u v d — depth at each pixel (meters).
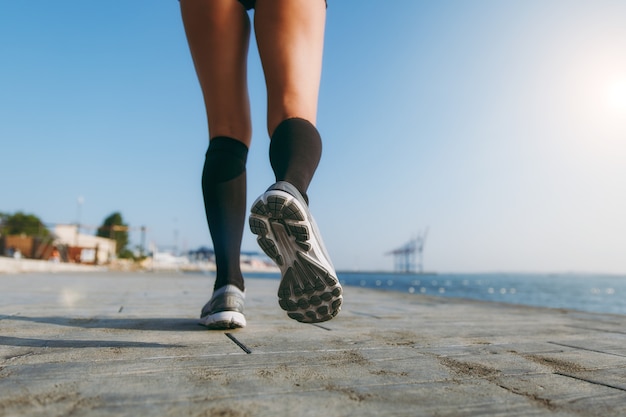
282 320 2.22
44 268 19.61
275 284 7.06
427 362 1.26
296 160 1.32
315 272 1.32
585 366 1.26
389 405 0.84
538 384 1.04
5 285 5.59
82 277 9.78
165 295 4.02
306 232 1.25
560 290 61.88
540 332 2.02
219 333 1.74
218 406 0.81
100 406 0.80
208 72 1.69
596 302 31.81
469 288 63.75
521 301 33.38
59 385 0.94
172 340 1.56
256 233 1.29
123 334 1.68
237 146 1.74
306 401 0.85
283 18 1.42
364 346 1.51
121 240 78.25
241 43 1.70
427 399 0.89
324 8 1.58
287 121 1.38
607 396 0.95
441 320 2.47
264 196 1.21
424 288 60.75
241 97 1.73
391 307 3.34
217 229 1.77
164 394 0.88
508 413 0.81
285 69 1.41
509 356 1.38
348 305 3.49
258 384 0.98
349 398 0.88
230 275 1.82
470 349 1.50
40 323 1.97
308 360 1.25
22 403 0.81
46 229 60.03
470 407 0.84
